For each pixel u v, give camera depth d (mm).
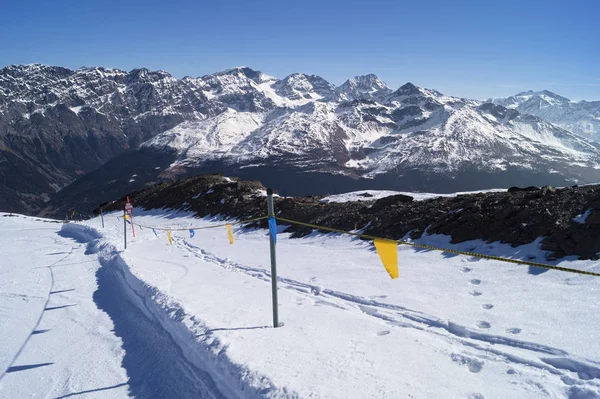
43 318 9039
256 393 4613
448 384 4617
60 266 14883
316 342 5906
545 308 6191
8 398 5758
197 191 31047
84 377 6156
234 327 6645
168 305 8125
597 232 7645
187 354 6203
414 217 12367
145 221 28438
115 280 12000
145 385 5723
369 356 5387
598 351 4910
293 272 10609
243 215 21438
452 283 7875
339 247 12516
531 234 8758
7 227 31000
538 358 5043
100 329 8109
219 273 11211
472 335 5895
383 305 7477
